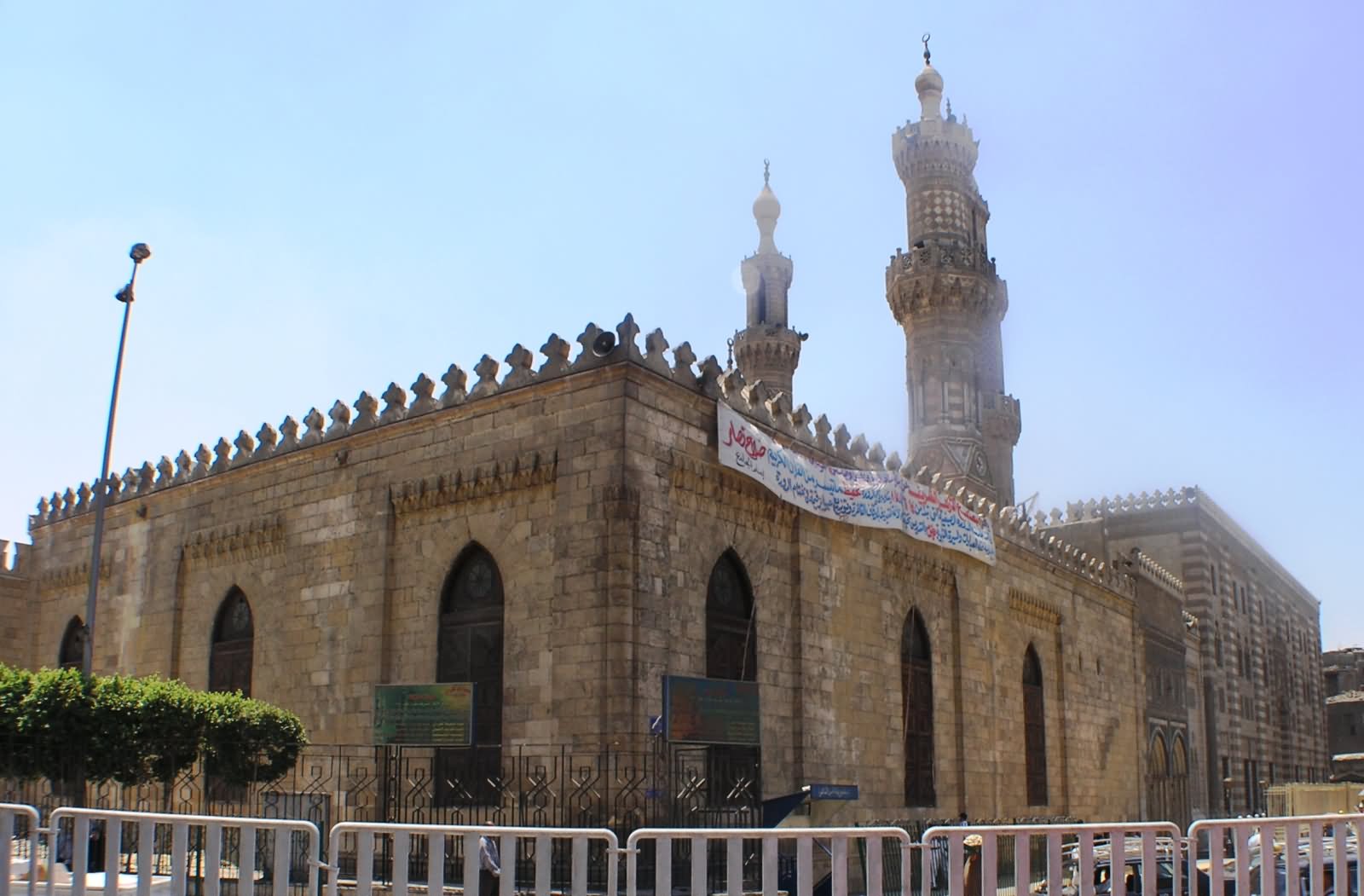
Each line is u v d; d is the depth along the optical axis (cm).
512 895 1311
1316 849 1512
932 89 6047
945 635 3641
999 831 1338
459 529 2736
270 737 2519
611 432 2500
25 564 3953
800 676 2909
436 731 2580
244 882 1388
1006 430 6103
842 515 3109
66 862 2323
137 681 2483
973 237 5966
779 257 6378
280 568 3116
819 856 2845
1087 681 4759
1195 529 6819
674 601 2556
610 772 2352
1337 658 12669
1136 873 2180
